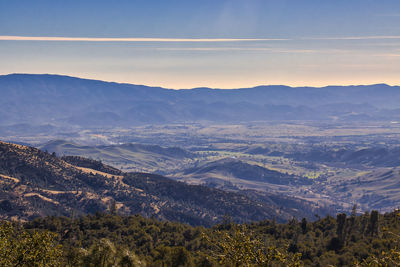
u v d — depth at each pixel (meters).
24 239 37.03
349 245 113.62
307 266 93.56
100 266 33.19
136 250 108.81
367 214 136.88
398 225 116.81
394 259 26.91
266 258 27.83
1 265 34.16
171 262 93.38
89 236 128.75
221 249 29.38
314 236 136.12
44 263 36.69
